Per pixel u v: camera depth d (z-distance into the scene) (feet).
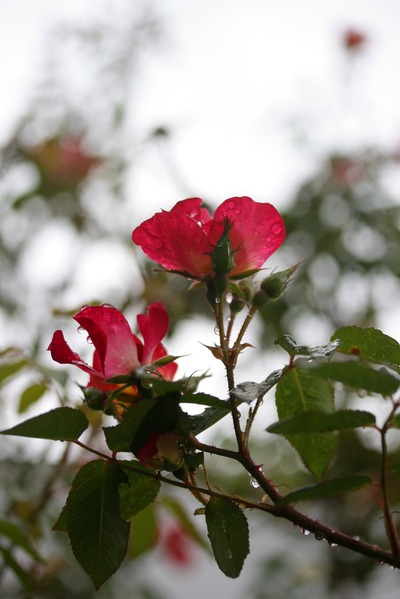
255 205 2.14
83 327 2.11
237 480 4.29
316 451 2.18
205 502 2.05
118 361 2.10
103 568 2.02
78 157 4.92
